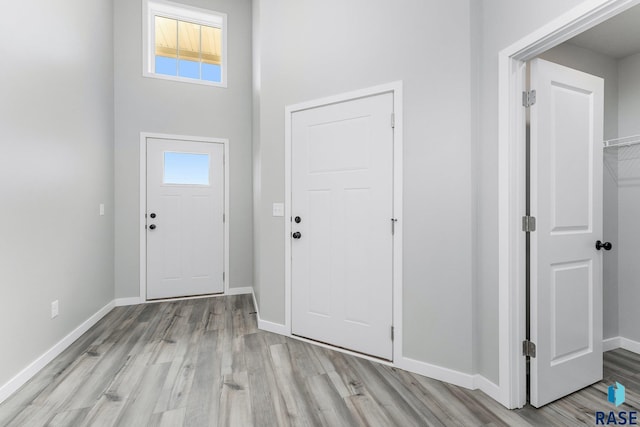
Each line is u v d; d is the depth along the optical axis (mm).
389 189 2150
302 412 1632
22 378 1870
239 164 3973
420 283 2010
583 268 1859
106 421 1555
